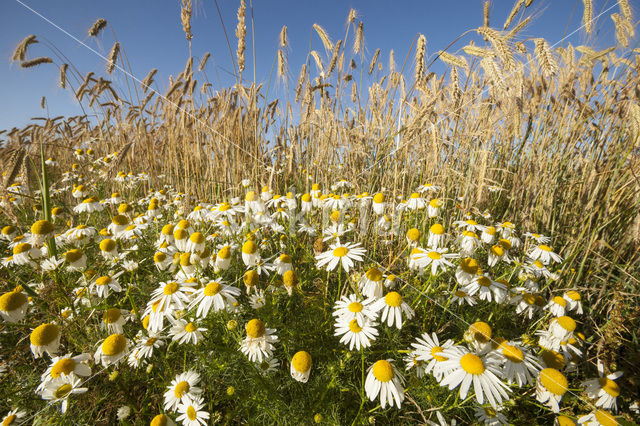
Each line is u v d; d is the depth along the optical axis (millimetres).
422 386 174
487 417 166
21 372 205
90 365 182
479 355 151
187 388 172
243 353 182
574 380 194
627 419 167
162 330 200
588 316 243
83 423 169
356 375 201
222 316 208
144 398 185
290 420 172
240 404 177
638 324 228
